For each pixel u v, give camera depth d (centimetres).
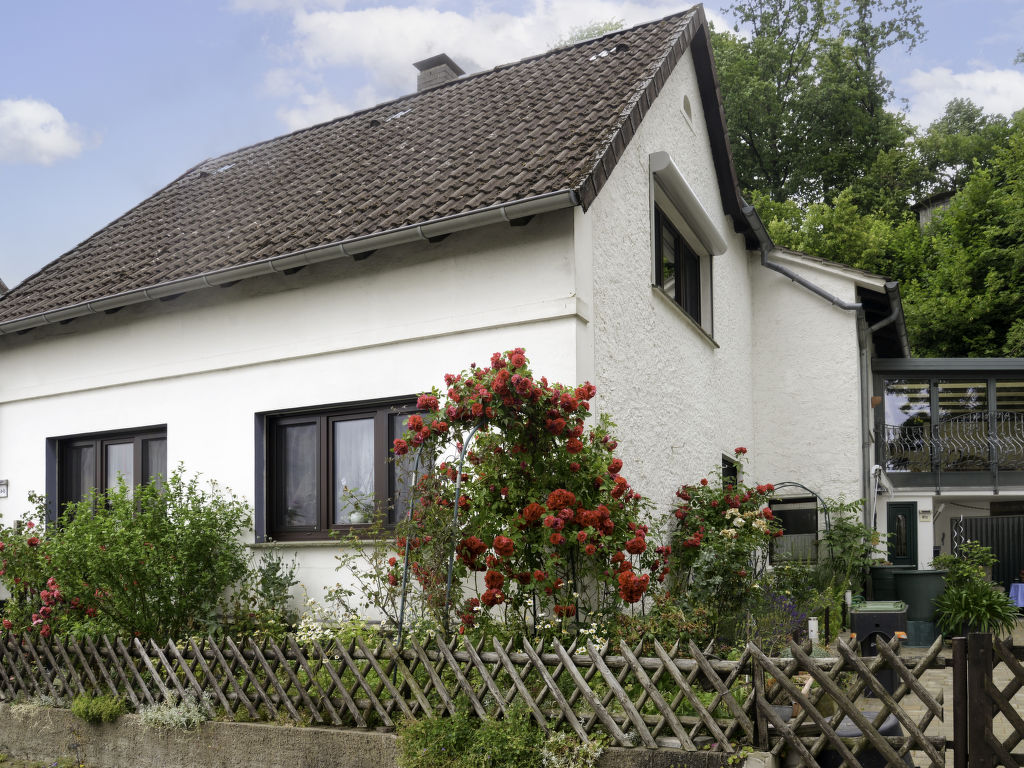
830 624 978
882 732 464
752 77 2859
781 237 2497
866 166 2967
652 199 883
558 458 598
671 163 873
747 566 746
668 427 891
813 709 418
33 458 963
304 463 811
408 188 821
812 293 1327
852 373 1296
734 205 1186
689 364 987
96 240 1145
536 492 590
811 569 1001
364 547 727
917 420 1652
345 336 766
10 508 973
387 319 749
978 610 1095
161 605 696
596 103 849
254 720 552
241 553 778
